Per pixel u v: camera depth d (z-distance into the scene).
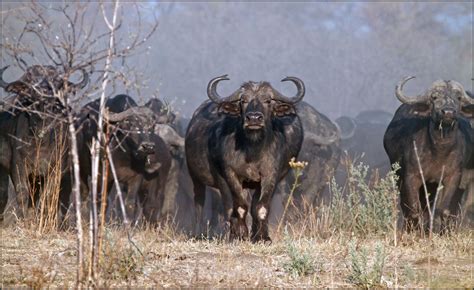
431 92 45.06
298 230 41.09
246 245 35.59
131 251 27.88
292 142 45.09
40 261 29.91
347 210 41.19
